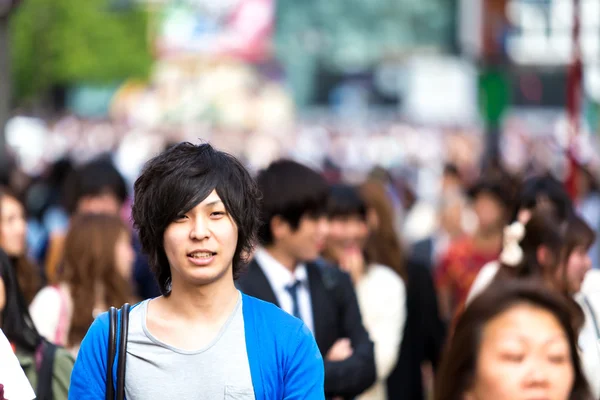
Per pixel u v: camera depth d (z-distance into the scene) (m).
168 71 136.00
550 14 28.66
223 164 6.90
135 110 132.38
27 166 47.03
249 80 140.12
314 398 7.00
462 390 5.21
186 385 6.77
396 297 12.72
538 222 10.60
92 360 6.89
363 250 13.02
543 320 5.15
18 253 12.10
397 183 24.75
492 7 29.12
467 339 5.20
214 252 6.80
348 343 10.30
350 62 144.12
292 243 10.14
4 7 19.09
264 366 6.87
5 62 19.45
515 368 5.11
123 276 11.38
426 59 138.62
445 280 16.78
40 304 10.89
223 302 6.92
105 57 93.81
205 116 137.62
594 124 39.78
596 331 9.28
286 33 138.25
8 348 8.04
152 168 6.91
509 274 10.72
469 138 84.06
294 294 10.19
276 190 10.09
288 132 109.25
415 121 115.94
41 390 8.93
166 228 6.84
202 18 136.62
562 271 10.53
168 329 6.86
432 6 134.62
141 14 96.81
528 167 36.28
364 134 95.44
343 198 12.59
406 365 14.08
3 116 19.58
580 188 22.22
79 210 15.29
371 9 136.75
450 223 22.56
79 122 86.62
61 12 88.62
